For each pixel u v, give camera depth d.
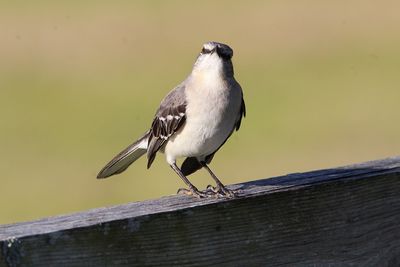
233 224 4.89
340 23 26.91
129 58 24.52
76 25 27.27
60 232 4.31
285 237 5.07
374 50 24.22
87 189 15.53
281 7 28.61
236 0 29.62
